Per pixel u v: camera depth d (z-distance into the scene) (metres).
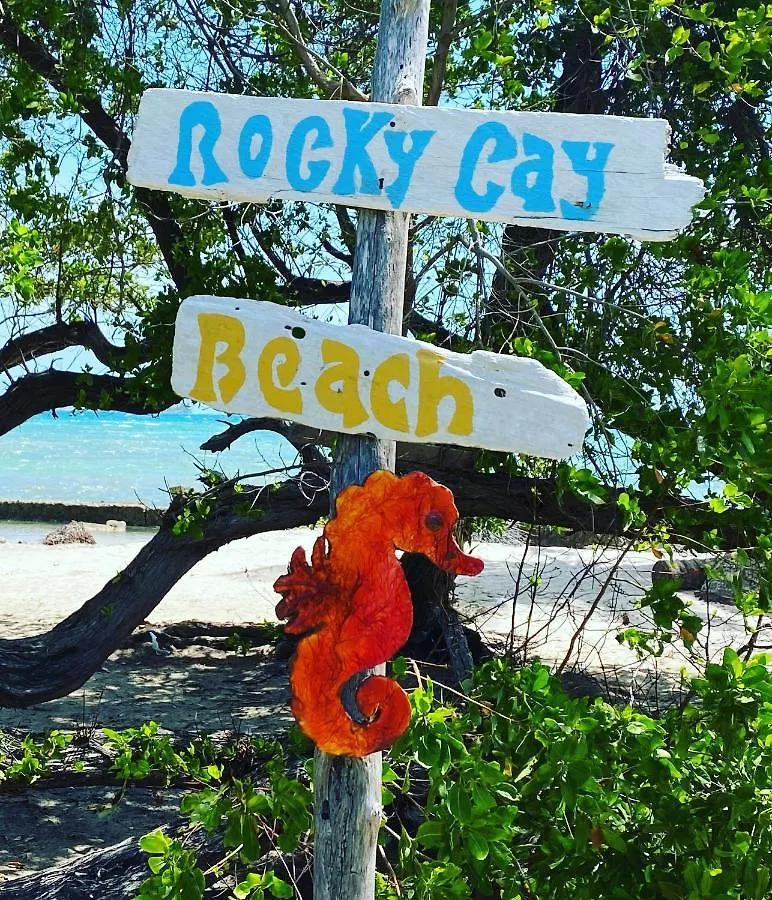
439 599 7.69
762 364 3.54
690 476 4.18
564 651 10.64
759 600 3.88
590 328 4.87
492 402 2.09
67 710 10.78
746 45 4.01
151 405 7.20
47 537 24.77
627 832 3.07
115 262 7.21
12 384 8.01
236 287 6.34
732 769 2.99
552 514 6.05
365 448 2.25
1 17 6.17
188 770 4.17
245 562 20.05
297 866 4.45
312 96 6.52
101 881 5.17
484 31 4.84
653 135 2.04
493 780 2.72
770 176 5.13
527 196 2.08
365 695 2.14
